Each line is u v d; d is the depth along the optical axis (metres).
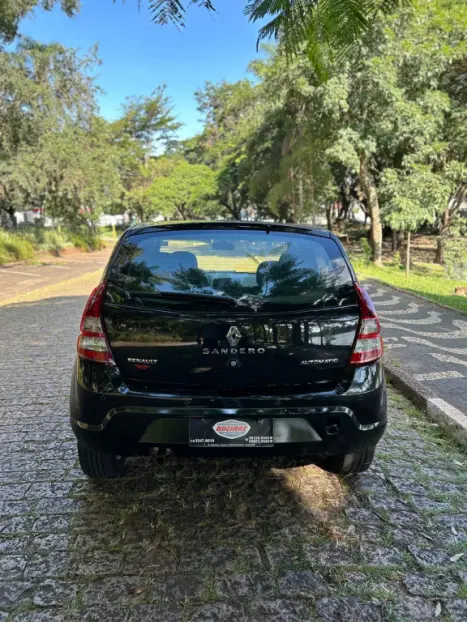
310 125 16.42
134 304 2.46
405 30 13.41
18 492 2.94
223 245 2.67
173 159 51.91
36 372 5.45
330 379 2.53
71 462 3.33
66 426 3.93
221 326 2.42
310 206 20.56
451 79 15.81
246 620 1.98
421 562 2.33
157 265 2.58
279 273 2.57
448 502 2.85
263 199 30.02
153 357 2.44
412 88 15.28
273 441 2.47
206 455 2.51
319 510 2.76
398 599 2.10
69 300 10.83
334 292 2.55
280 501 2.85
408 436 3.76
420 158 15.19
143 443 2.47
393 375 4.98
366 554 2.39
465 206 25.19
